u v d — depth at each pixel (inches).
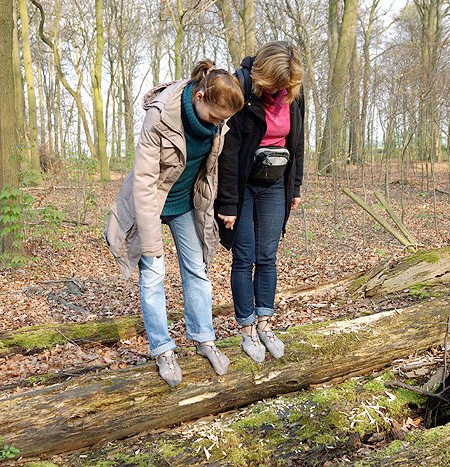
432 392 120.5
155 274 107.7
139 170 98.0
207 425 109.9
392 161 935.0
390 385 123.9
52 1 1145.4
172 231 114.0
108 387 106.3
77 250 353.4
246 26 682.8
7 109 297.1
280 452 103.1
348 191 318.7
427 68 533.0
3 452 96.8
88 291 257.0
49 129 1186.0
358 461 97.4
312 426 109.0
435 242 353.4
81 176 454.0
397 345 135.7
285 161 114.0
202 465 98.0
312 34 973.8
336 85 614.9
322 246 357.4
